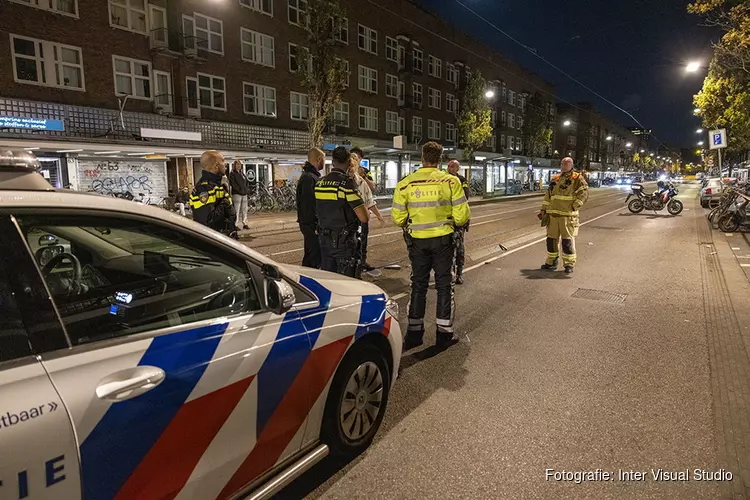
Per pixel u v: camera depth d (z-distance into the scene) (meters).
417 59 38.94
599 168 84.25
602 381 3.82
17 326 1.48
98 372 1.56
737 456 2.83
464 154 40.53
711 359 4.26
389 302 3.18
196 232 2.10
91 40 18.78
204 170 4.61
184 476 1.79
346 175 4.96
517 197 38.12
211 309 2.12
